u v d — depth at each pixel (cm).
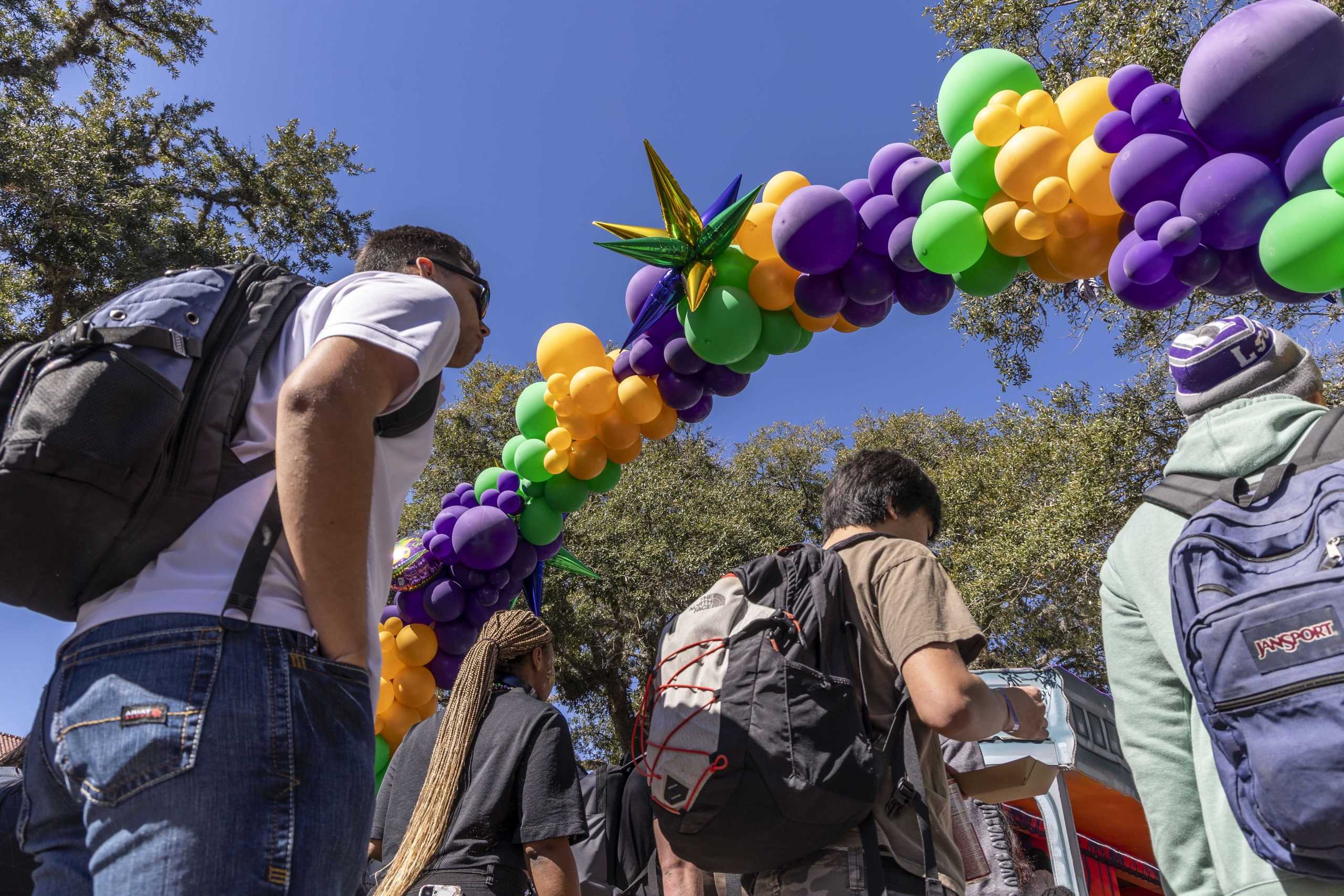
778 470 1927
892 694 163
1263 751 116
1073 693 473
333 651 110
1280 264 192
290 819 98
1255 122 198
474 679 227
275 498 114
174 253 1306
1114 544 160
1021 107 250
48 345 112
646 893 225
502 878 202
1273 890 122
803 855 152
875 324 307
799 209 271
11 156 1142
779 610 166
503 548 386
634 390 345
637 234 289
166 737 95
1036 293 922
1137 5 797
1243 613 121
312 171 1504
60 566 104
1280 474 133
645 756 177
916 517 194
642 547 1403
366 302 127
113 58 1445
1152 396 1069
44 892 100
